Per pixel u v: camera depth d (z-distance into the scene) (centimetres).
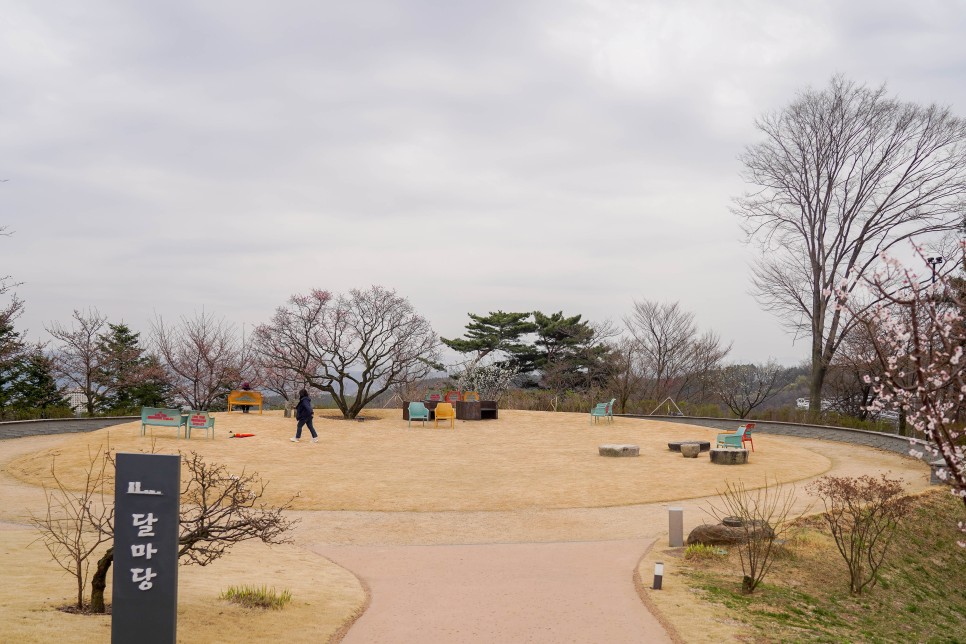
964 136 3247
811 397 3694
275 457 2131
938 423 837
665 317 5422
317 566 1148
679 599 962
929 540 1561
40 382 4088
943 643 1034
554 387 5694
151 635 645
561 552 1259
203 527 861
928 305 875
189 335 4434
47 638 664
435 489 1811
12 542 1139
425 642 800
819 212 3659
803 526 1412
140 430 2494
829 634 898
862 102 3456
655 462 2217
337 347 3200
